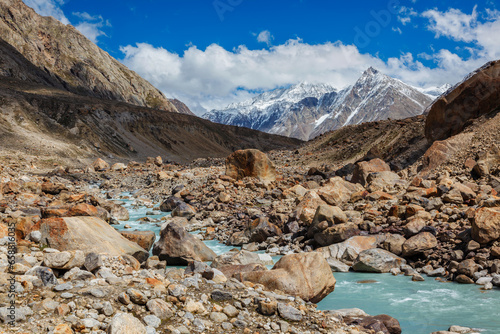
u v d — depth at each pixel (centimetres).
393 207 1838
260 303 841
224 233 2138
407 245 1481
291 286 1026
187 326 734
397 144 4275
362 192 2386
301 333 769
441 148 2884
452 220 1662
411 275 1360
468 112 3256
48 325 634
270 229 1914
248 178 3556
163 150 15088
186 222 2433
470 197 1912
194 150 16800
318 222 1739
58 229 1127
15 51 19750
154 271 1037
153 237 1620
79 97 15925
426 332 868
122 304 752
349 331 796
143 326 650
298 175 4084
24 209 1961
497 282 1166
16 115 10750
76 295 748
